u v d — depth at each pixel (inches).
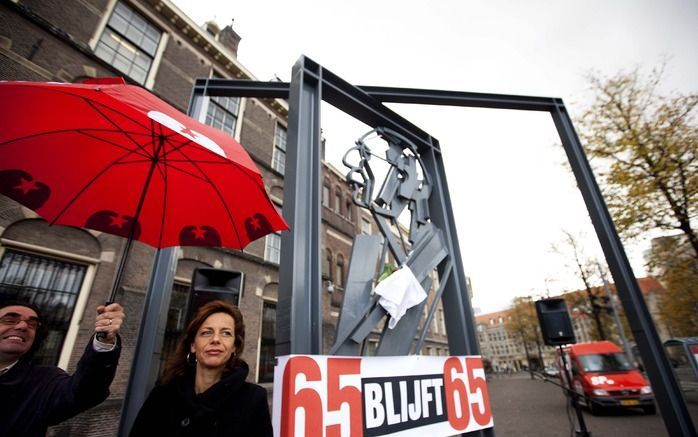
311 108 95.5
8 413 58.0
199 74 402.6
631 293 106.9
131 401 70.1
